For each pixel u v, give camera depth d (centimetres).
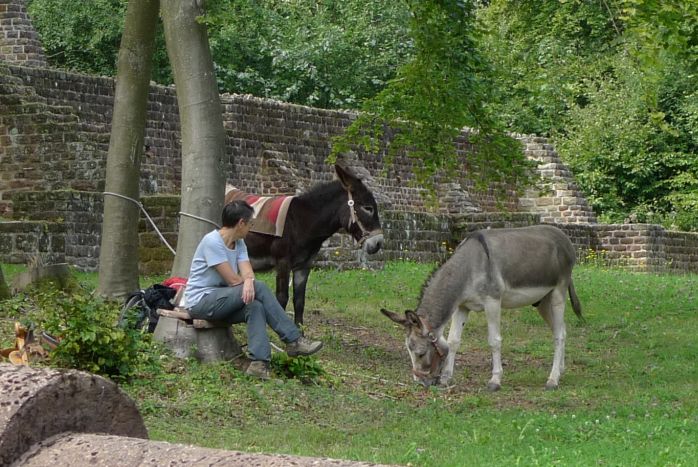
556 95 2469
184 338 1208
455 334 1330
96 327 1065
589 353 1694
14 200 2303
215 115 1316
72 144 2669
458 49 1728
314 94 4491
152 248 2270
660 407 1174
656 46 1534
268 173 3597
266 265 1475
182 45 1306
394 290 2277
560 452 877
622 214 4644
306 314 1903
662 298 2338
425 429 1005
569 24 2311
